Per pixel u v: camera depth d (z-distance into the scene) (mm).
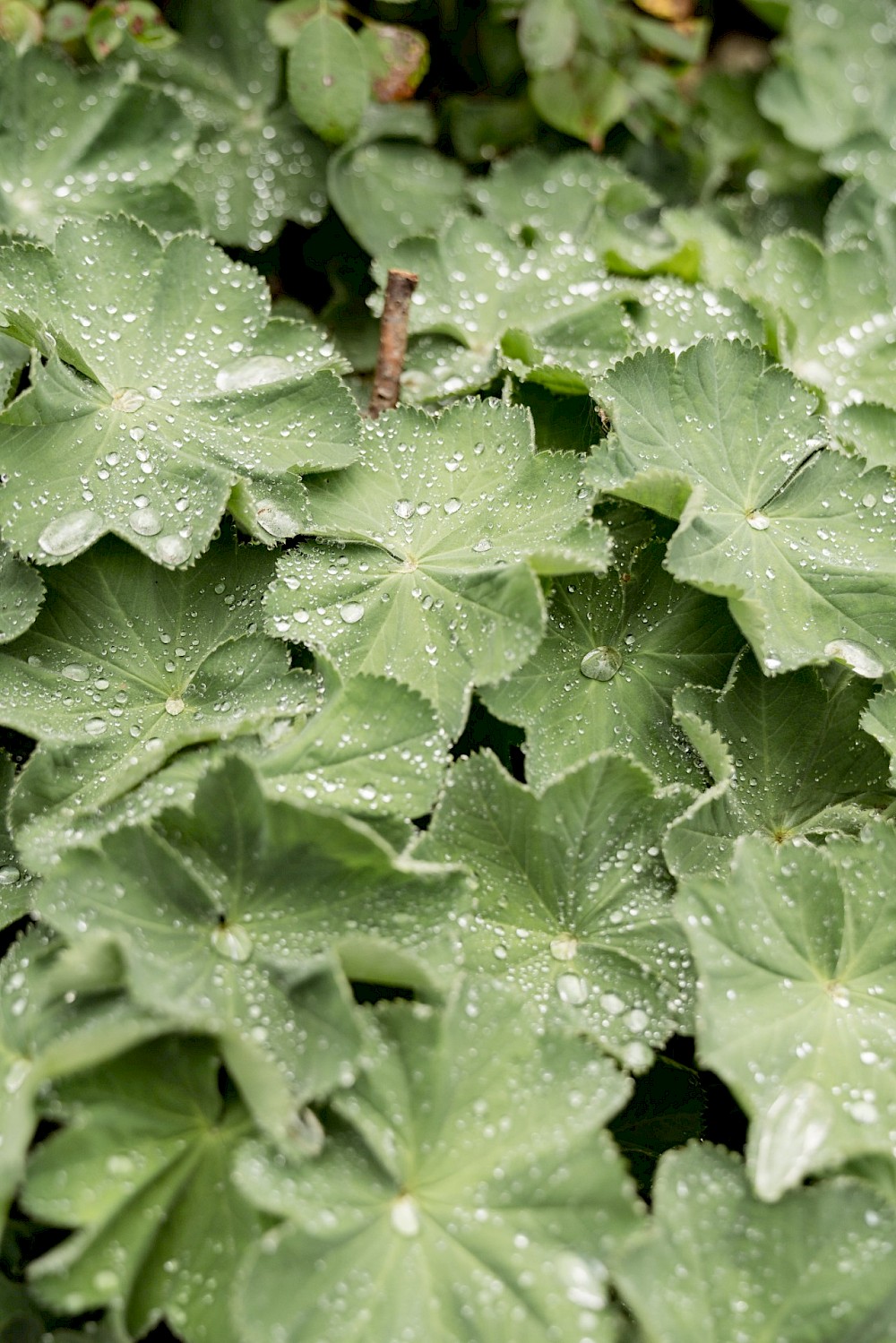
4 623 882
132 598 897
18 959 858
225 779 840
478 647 883
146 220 990
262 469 903
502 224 1006
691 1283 822
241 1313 803
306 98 1009
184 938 842
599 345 962
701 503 885
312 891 849
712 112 1116
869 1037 855
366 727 866
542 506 902
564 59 1040
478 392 950
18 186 983
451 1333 813
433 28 1070
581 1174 822
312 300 1041
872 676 895
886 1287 821
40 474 893
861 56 1137
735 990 849
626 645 909
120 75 997
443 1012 839
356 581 897
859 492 919
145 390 915
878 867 872
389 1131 829
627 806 875
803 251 1001
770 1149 831
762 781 900
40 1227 845
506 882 870
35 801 866
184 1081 831
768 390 925
